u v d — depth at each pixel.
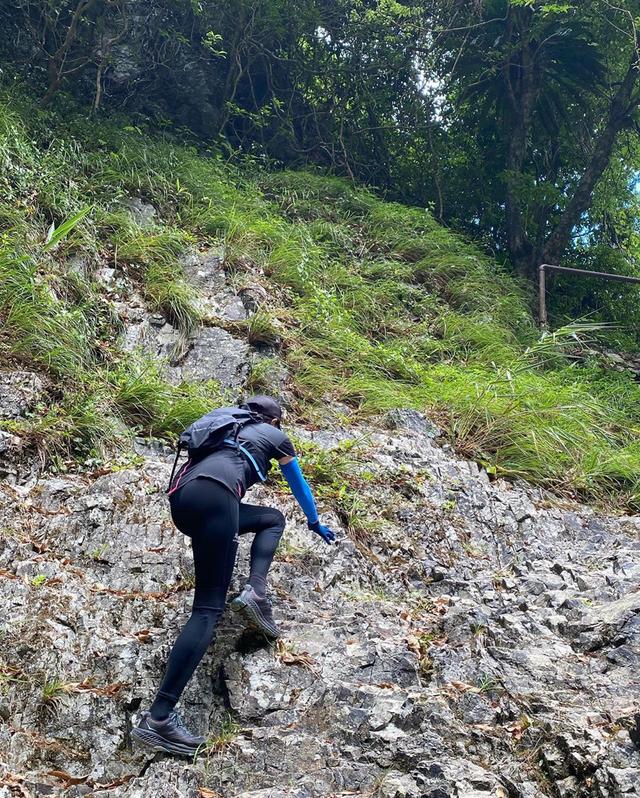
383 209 10.44
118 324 6.46
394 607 4.18
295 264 8.04
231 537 3.39
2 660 3.49
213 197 8.93
